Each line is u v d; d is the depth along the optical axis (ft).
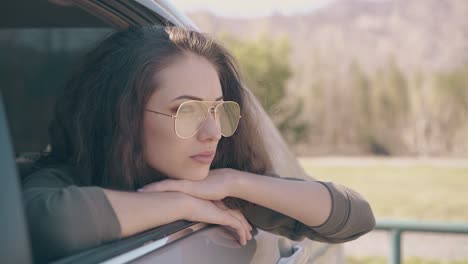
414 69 95.25
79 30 8.31
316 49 104.27
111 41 6.02
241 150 6.49
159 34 5.75
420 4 147.02
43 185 5.46
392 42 126.82
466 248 32.86
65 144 6.31
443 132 92.02
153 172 5.76
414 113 92.99
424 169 70.90
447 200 48.47
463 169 70.44
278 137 8.11
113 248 4.35
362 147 94.12
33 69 9.15
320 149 93.86
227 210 5.82
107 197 4.68
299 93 96.07
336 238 6.53
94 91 5.80
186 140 5.46
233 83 6.31
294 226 6.59
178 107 5.41
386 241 34.45
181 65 5.52
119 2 6.26
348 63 98.78
